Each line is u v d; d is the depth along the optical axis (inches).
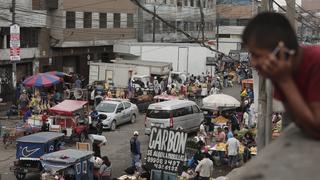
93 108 1237.1
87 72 1931.6
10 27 1339.8
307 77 72.9
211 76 1863.9
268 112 448.1
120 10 2074.3
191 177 641.6
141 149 974.4
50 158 649.0
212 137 1024.2
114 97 1448.1
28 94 1337.4
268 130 454.3
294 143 69.8
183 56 1807.3
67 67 1841.8
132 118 1279.5
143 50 1815.9
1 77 1454.2
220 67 2194.9
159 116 1071.6
